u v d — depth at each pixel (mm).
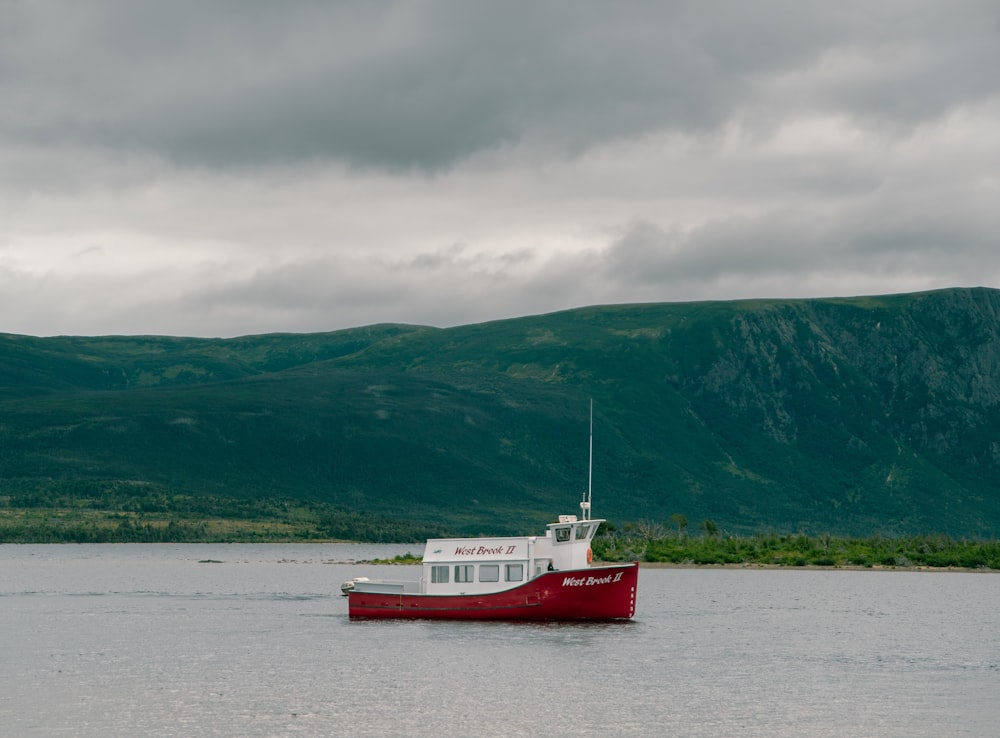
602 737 80750
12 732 81875
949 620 150625
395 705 90125
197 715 86875
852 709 89250
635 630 130125
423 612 134125
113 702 91500
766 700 92375
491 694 94125
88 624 144375
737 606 170000
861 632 135875
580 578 126875
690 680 100438
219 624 142625
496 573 130625
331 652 115250
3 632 135750
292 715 86875
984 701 92438
